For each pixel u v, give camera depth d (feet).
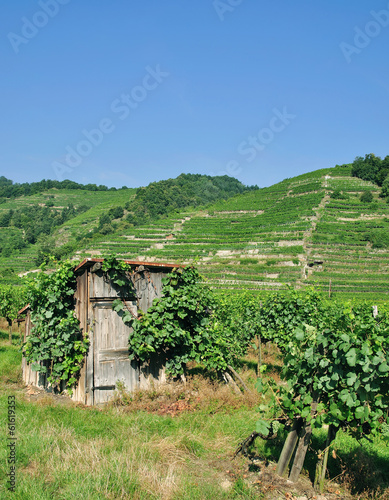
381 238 216.13
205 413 26.37
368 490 17.26
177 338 31.35
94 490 16.10
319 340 17.34
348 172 378.32
